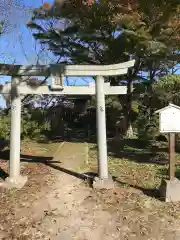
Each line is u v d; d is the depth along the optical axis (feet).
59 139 55.21
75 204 19.33
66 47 51.01
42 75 22.68
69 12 46.70
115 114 62.44
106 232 15.76
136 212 17.98
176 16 41.27
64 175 25.71
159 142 44.86
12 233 15.62
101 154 22.58
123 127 60.70
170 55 47.91
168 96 39.34
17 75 22.53
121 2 41.37
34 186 22.58
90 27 47.52
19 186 22.33
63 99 72.13
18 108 22.72
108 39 49.37
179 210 18.11
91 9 44.29
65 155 35.73
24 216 17.63
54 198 20.36
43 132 56.39
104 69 22.62
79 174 25.90
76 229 16.11
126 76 57.57
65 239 15.08
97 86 22.82
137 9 41.42
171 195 19.35
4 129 40.68
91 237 15.29
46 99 65.46
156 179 24.31
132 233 15.62
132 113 60.34
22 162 30.71
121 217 17.39
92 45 53.57
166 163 30.96
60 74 22.53
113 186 22.29
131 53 47.37
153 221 16.84
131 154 37.35
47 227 16.33
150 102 46.93
